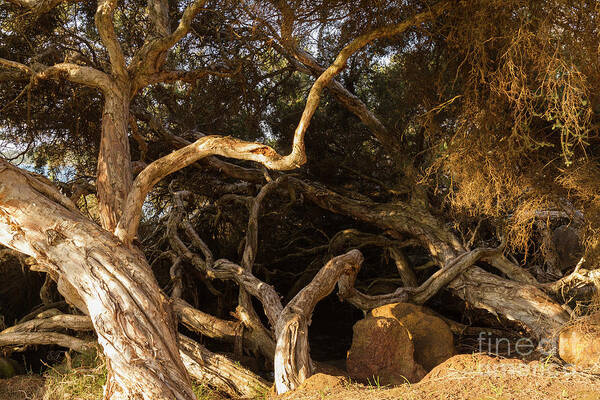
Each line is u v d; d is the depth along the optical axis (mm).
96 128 10648
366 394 4691
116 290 5125
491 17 6402
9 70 8602
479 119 7395
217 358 7355
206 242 12875
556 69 5980
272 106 12961
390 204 11234
